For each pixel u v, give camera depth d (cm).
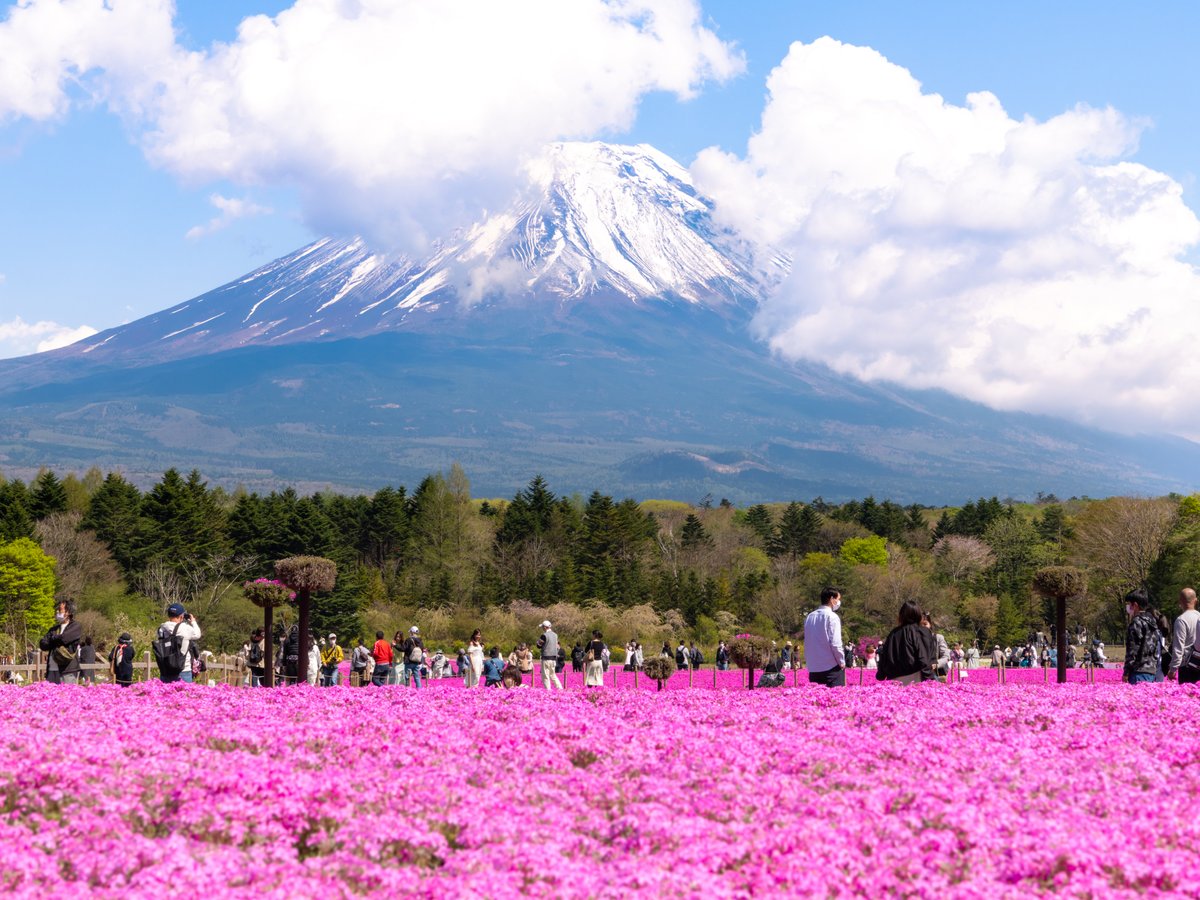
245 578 11681
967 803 1178
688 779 1338
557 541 15800
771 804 1220
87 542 10675
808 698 2094
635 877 950
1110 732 1670
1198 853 1037
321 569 2942
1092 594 11331
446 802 1212
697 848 1037
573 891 924
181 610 2647
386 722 1744
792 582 13800
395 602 12756
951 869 994
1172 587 9819
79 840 1064
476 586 13288
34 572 8725
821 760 1438
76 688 2272
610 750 1494
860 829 1100
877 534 19325
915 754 1459
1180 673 2341
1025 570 14012
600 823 1145
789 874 980
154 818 1156
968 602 13300
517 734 1602
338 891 930
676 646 11788
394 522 14875
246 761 1369
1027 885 962
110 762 1359
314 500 15975
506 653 9975
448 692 2241
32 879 943
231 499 16575
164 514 11588
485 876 948
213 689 2248
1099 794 1238
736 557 16975
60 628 2731
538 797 1255
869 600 13362
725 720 1805
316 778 1262
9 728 1606
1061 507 19488
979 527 18612
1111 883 962
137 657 4684
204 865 969
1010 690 2255
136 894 899
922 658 2280
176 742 1555
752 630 12962
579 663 6394
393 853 1050
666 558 16512
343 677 5531
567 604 12125
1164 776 1347
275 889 926
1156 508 11325
